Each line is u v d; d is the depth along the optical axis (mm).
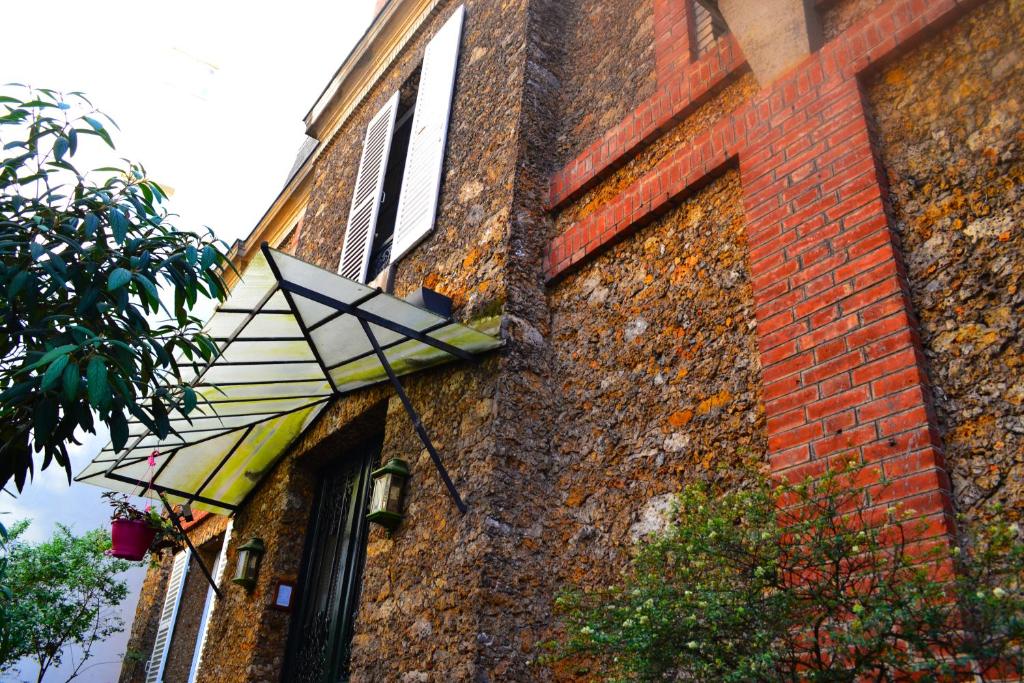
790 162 3461
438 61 6426
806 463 2863
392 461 4562
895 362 2721
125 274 3070
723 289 3631
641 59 4816
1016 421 2438
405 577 4168
